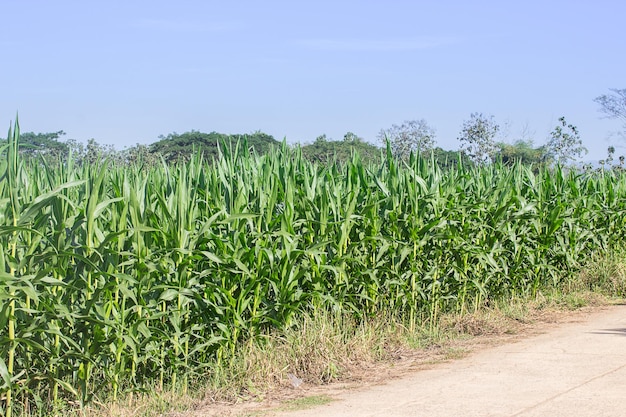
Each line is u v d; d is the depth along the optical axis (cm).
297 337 869
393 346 966
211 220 783
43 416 662
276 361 823
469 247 1139
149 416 680
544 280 1395
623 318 1170
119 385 723
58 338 667
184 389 754
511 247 1298
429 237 1086
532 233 1338
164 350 771
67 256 675
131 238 744
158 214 809
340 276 990
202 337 784
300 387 784
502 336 1048
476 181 1309
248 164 994
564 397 697
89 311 681
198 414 687
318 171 1120
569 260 1398
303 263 916
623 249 1575
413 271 1065
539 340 1004
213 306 809
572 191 1480
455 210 1123
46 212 705
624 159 3061
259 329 870
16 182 640
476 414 650
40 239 655
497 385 755
